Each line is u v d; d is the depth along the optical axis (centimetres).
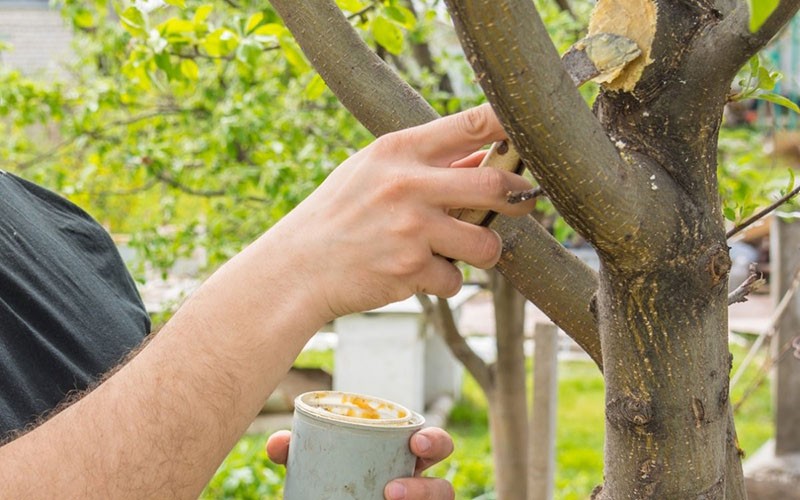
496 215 84
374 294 82
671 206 81
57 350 123
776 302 391
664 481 89
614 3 84
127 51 292
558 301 108
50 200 148
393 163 81
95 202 415
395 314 581
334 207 82
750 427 618
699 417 87
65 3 337
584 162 74
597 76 82
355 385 589
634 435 89
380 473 97
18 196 140
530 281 108
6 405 111
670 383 87
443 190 78
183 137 370
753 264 107
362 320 586
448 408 660
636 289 84
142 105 365
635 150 83
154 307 394
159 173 345
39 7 859
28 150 425
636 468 90
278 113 321
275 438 114
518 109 71
